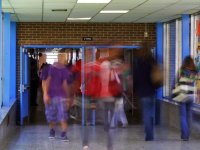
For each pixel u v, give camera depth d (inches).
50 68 400.5
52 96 401.1
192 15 469.7
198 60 447.2
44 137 423.2
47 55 643.5
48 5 396.2
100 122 521.3
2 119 371.6
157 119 545.0
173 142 383.9
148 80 355.9
